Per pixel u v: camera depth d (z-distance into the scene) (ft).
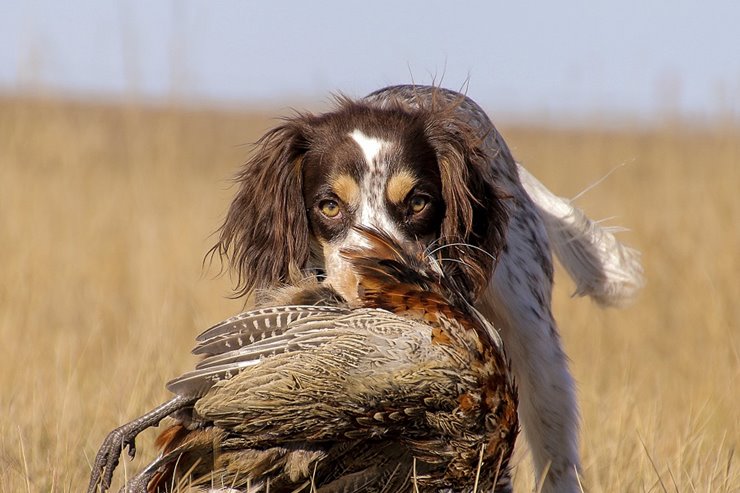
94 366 81.51
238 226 55.67
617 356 92.79
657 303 103.81
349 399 38.83
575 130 151.64
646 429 64.03
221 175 205.26
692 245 111.75
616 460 60.23
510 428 40.86
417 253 45.21
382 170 51.65
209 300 98.58
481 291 53.62
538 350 59.41
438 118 54.13
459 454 40.86
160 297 100.12
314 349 38.91
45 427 61.00
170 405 40.78
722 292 102.17
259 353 39.63
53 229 121.49
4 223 115.75
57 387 67.92
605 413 69.82
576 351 93.56
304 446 41.70
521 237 61.05
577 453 59.36
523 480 61.77
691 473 57.06
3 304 94.84
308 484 42.98
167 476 43.83
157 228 123.95
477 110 63.16
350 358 38.58
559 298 108.58
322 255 53.72
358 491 42.98
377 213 51.44
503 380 40.34
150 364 69.31
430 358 38.83
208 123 293.64
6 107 154.20
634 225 125.18
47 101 150.30
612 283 70.08
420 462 42.16
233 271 57.41
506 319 58.85
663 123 150.71
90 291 106.32
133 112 147.54
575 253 69.72
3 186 129.49
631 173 184.65
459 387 39.17
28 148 149.07
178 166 155.84
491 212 54.65
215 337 40.70
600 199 167.73
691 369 87.20
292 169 54.03
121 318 99.35
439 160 53.11
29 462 55.11
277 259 53.67
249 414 39.70
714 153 135.33
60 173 147.64
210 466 43.34
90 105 385.91
